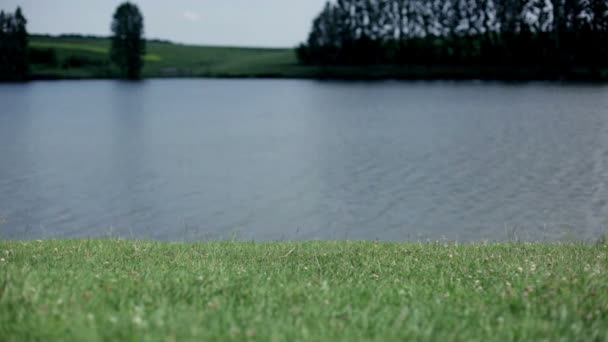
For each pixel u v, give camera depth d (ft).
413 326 18.49
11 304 19.65
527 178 136.15
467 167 151.74
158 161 176.65
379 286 26.30
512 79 468.75
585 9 452.76
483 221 103.30
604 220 101.71
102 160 179.11
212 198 126.93
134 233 101.60
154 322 17.51
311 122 271.28
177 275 27.45
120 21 618.44
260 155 184.24
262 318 19.02
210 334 16.79
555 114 261.44
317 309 20.38
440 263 36.86
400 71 531.09
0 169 162.61
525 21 472.44
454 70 506.07
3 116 317.01
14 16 576.20
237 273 30.01
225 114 318.86
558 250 46.52
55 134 244.22
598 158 158.61
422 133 220.64
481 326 19.45
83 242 51.62
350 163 163.63
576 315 20.57
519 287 25.25
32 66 654.12
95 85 567.59
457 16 500.74
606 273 29.01
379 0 540.11
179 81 629.10
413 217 107.34
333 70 571.69
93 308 19.57
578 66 458.09
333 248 49.19
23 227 105.40
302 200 123.24
